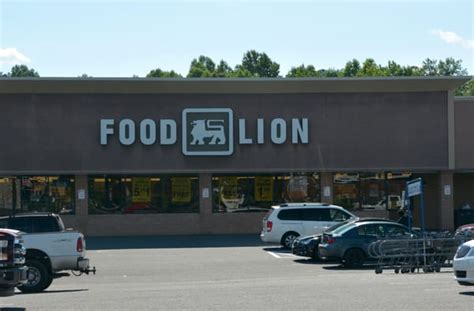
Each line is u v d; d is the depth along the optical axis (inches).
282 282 853.8
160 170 1616.6
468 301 629.9
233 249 1373.0
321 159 1637.6
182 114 1616.6
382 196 1676.9
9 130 1593.3
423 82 1631.4
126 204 1642.5
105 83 1581.0
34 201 1624.0
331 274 975.6
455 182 1849.2
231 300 663.8
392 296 671.1
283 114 1635.1
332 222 1333.7
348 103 1642.5
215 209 1657.2
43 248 826.8
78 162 1604.3
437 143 1652.3
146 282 928.9
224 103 1625.2
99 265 1141.1
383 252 979.9
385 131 1646.2
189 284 876.6
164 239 1565.0
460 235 1037.8
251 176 1662.2
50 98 1601.9
